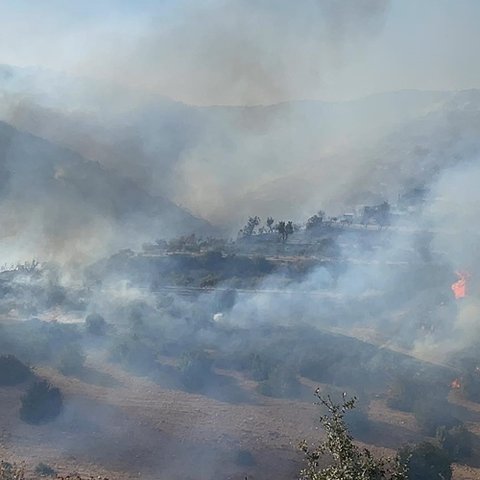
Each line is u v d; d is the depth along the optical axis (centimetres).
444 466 3359
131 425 3894
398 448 3766
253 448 3662
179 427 3909
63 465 3309
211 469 3397
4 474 2842
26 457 3369
